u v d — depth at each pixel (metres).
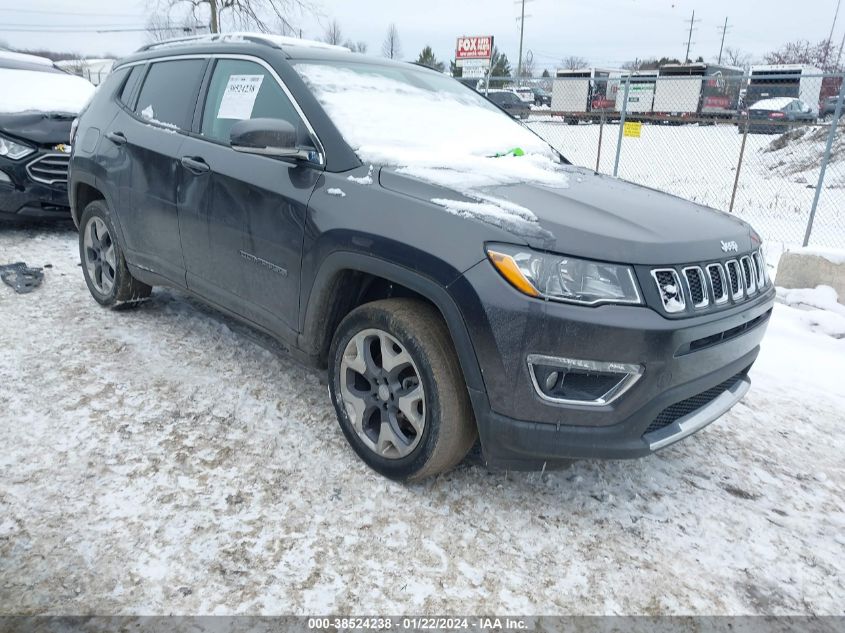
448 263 2.23
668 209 2.68
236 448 2.81
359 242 2.48
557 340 2.11
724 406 2.59
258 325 3.14
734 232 2.64
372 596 2.05
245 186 2.98
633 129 9.27
